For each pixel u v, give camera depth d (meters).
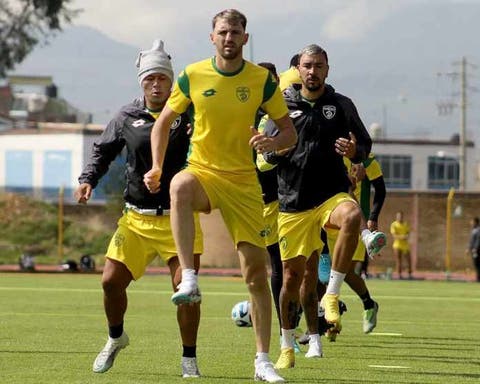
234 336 28.31
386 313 38.88
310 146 22.89
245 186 18.72
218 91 18.44
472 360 23.75
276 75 25.25
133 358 22.89
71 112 193.88
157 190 18.92
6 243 91.94
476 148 182.12
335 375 20.52
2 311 36.38
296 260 22.59
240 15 18.39
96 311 36.59
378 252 25.03
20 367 21.19
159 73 19.70
